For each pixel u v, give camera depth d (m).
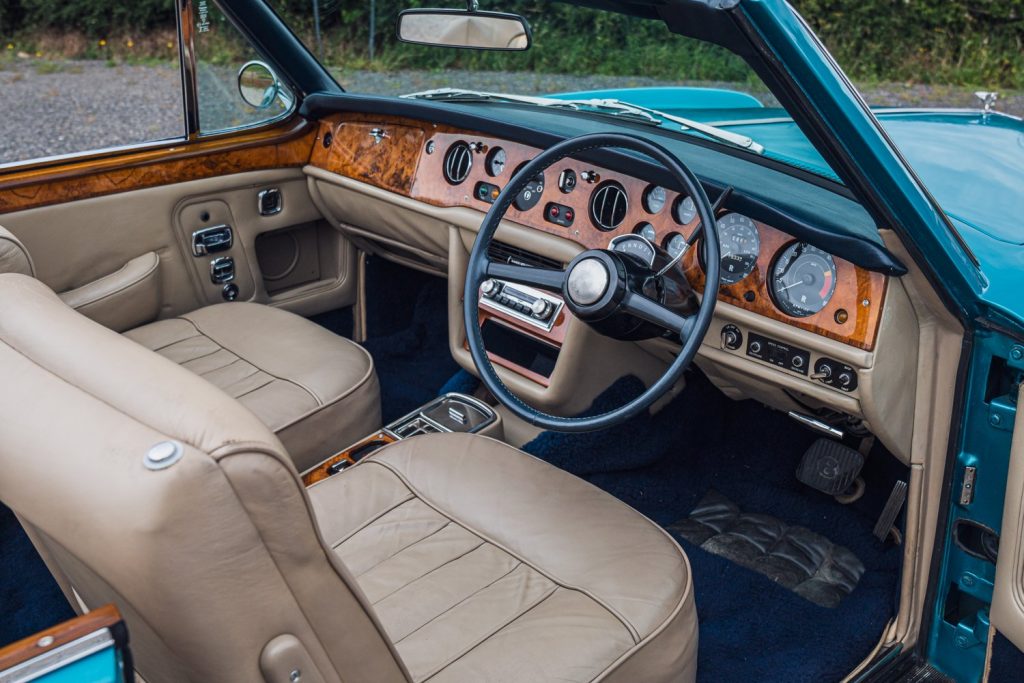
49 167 2.23
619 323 1.65
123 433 0.80
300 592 0.86
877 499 2.32
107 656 0.73
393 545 1.53
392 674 1.00
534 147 2.14
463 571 1.46
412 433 2.14
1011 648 1.75
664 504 2.40
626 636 1.32
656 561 1.46
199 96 2.43
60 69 3.58
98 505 0.77
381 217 2.55
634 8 1.40
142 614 0.82
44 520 0.84
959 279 1.52
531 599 1.39
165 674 1.01
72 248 2.30
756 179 1.97
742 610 2.04
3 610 1.95
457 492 1.63
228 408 0.84
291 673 0.88
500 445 1.77
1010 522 1.57
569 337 2.12
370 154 2.51
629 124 2.31
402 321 3.05
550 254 2.11
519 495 1.61
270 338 2.24
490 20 1.88
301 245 2.84
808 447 2.48
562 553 1.48
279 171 2.65
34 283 1.18
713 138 2.12
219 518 0.77
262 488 0.79
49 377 0.91
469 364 2.34
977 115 2.67
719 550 2.24
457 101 2.50
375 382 2.16
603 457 2.44
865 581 2.11
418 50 2.41
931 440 1.73
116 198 2.35
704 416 2.55
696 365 2.20
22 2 3.56
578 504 1.59
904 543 1.83
